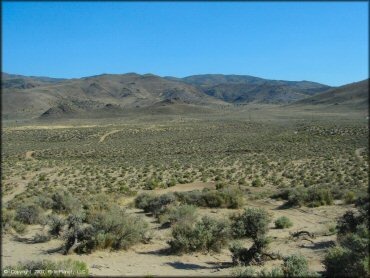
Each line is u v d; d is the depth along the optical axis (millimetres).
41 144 108188
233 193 29594
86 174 61781
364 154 71500
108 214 17547
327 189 32719
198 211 26844
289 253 15258
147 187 46750
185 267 13547
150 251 16188
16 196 42688
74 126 152750
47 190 47312
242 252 14055
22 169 68625
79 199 33000
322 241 17469
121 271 12688
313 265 13219
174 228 16812
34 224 23344
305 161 67438
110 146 101625
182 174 58000
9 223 21188
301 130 111750
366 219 17922
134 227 17125
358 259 11586
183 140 107625
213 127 138875
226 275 11930
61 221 18859
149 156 83812
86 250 15758
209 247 16219
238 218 17438
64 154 89250
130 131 132625
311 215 25828
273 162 68188
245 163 67375
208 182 50750
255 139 103312
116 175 60281
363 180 45938
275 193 35344
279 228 21562
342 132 101875
